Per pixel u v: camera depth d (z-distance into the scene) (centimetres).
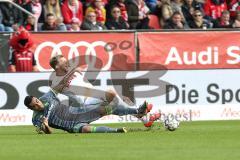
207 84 4803
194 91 4788
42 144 3119
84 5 5722
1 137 3494
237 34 5197
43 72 4638
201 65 5175
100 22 5541
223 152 2784
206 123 4472
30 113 4600
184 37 5150
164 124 3775
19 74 4603
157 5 5712
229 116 4834
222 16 5850
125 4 5684
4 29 5325
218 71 4812
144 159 2588
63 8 5544
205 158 2608
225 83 4828
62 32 4972
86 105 3606
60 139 3319
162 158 2612
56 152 2817
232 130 3816
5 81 4588
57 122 3606
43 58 4941
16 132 3881
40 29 5409
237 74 4841
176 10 5712
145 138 3322
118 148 2936
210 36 5175
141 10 5753
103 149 2903
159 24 5697
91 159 2597
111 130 3584
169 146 2998
